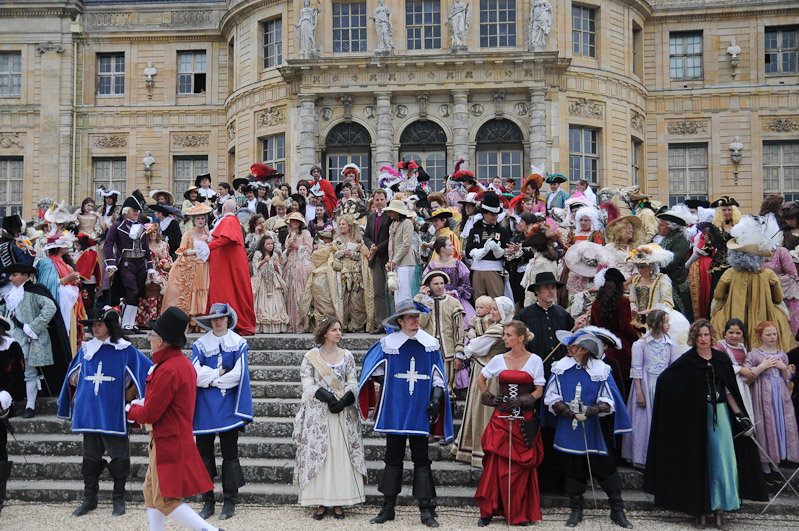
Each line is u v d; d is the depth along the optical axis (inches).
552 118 1049.5
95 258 511.2
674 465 296.0
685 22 1179.9
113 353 319.3
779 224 418.9
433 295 370.6
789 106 1149.7
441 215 470.9
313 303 481.4
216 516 304.7
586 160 1088.2
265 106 1133.7
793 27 1161.4
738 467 301.7
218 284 451.5
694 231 483.5
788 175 1156.5
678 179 1181.1
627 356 343.6
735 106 1162.6
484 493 294.5
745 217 368.8
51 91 1254.3
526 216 450.9
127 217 479.2
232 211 461.7
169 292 467.8
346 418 307.0
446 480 331.3
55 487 331.6
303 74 1053.2
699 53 1184.8
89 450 312.2
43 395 410.3
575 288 395.2
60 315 413.4
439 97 1053.8
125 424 315.3
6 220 439.2
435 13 1077.1
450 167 1041.5
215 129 1272.1
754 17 1159.0
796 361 333.4
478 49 1067.9
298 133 1078.4
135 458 353.7
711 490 292.2
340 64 1039.0
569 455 298.5
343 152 1073.5
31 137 1251.8
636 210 586.9
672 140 1180.5
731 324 336.2
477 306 348.2
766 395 325.4
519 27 1061.8
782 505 308.5
